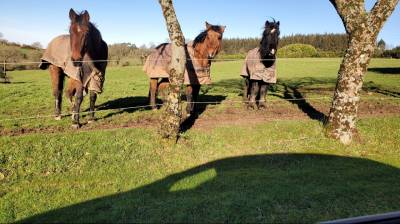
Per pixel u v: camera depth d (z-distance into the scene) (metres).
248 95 14.99
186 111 11.89
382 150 8.99
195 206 5.58
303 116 12.85
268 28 12.04
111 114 12.58
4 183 6.80
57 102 11.59
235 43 77.81
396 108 15.20
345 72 9.32
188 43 11.47
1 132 9.90
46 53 11.26
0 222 5.48
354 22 9.15
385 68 40.22
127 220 5.19
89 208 5.71
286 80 28.11
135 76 35.22
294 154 8.45
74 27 9.52
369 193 6.20
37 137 8.91
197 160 8.11
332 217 5.33
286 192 6.14
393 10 9.06
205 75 11.41
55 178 7.09
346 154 8.59
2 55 32.72
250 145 9.08
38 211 5.81
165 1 8.86
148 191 6.39
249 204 5.65
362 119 11.83
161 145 8.77
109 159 7.95
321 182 6.70
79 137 9.05
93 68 10.34
